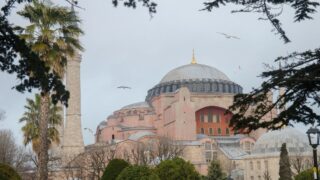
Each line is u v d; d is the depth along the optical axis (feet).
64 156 368.07
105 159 359.05
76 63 416.67
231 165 425.28
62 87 61.16
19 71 52.06
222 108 482.69
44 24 114.62
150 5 47.39
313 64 43.70
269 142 411.13
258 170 407.03
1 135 286.66
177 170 181.78
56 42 112.78
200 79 501.56
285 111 47.01
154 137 409.28
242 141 454.40
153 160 349.20
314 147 77.97
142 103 502.79
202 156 423.23
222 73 523.70
